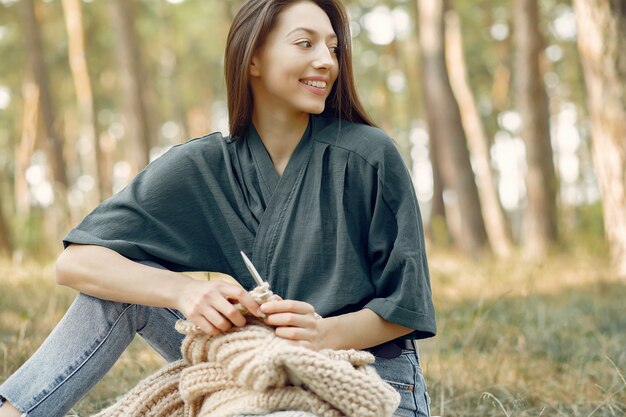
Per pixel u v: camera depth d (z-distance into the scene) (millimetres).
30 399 2238
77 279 2256
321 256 2254
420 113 26984
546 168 12648
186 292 2111
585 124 21484
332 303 2211
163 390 2229
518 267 9172
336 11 2377
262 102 2375
